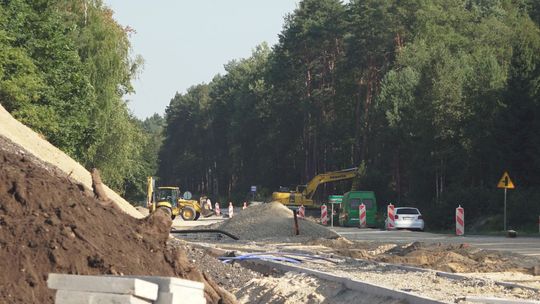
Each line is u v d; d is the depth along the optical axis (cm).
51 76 5016
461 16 12006
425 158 8500
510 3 13475
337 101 12750
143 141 7300
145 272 1445
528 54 7188
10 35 4638
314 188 9962
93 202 1552
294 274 2552
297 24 12731
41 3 5125
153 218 1598
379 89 11744
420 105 8588
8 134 2783
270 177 15900
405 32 11525
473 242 4469
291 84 13712
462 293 2025
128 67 6769
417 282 2322
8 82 4306
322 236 5072
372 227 8119
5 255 1293
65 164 3098
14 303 1224
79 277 1027
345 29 12256
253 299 2138
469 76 8444
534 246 4059
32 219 1378
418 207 8644
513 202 6512
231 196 17162
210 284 1628
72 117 5088
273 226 5197
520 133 7056
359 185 9881
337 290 2112
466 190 7256
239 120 16950
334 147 13000
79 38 6112
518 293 2036
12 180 1447
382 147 10550
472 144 7881
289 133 14750
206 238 5156
